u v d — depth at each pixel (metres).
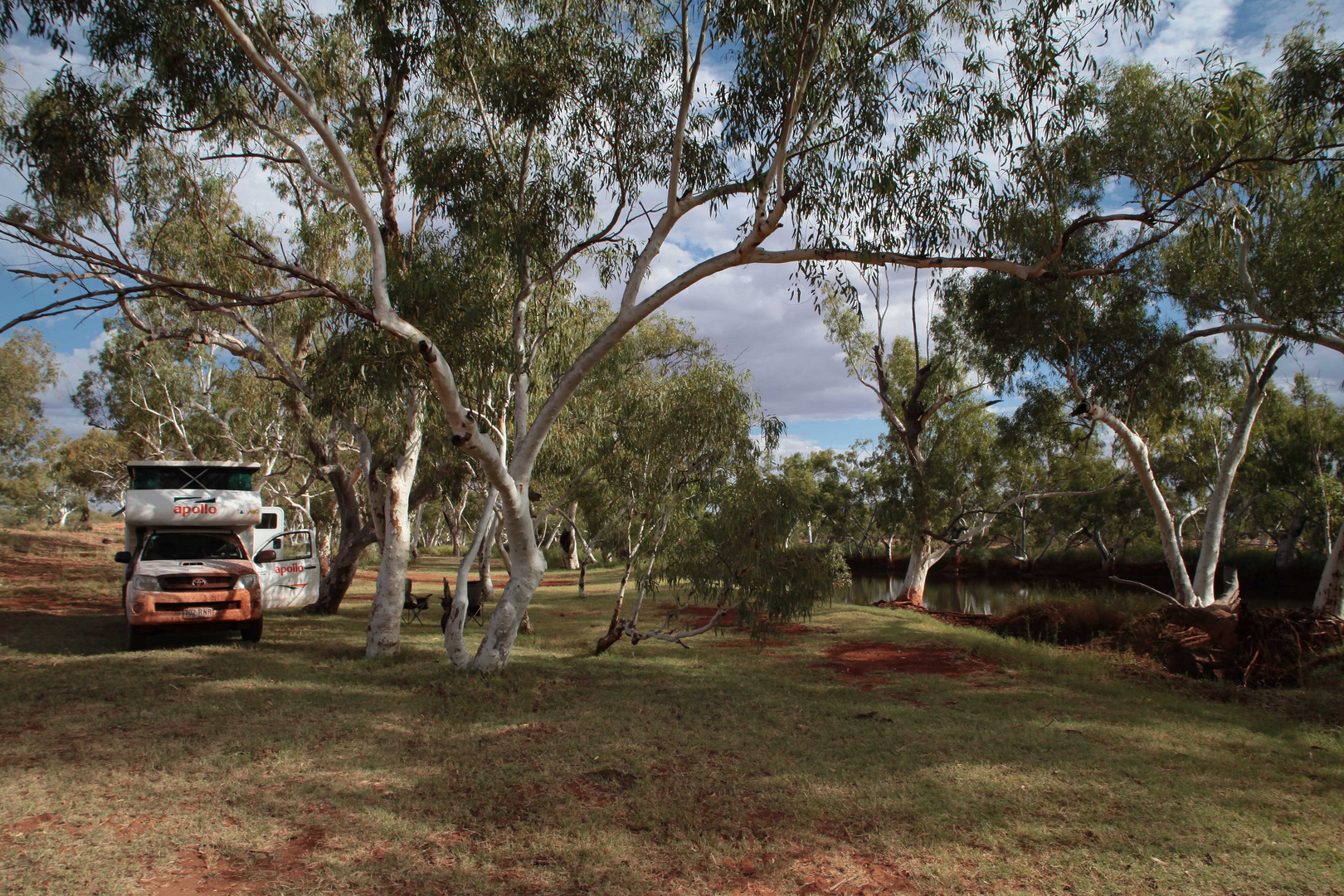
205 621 11.16
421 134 10.85
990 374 20.00
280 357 12.73
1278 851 4.64
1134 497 36.31
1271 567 35.34
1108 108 13.38
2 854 4.27
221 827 4.74
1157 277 16.70
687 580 11.59
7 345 33.16
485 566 15.74
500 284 10.84
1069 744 6.95
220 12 7.40
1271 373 17.33
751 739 7.00
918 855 4.55
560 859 4.45
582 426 14.48
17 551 28.08
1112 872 4.35
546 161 10.78
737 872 4.33
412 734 6.93
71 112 8.98
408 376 8.36
